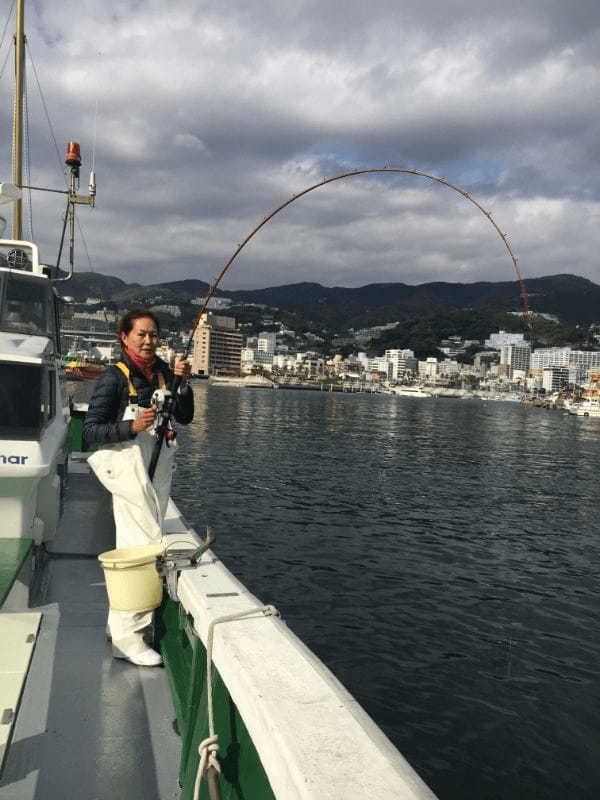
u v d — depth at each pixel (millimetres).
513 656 11867
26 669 3305
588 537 22703
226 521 22172
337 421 89938
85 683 3244
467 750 8711
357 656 11516
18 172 10828
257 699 1629
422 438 67500
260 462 39281
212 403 126625
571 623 13789
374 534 21203
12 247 5586
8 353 3988
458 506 27672
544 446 67312
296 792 1280
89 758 2684
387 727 9227
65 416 6035
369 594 14945
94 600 4430
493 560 18766
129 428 3096
